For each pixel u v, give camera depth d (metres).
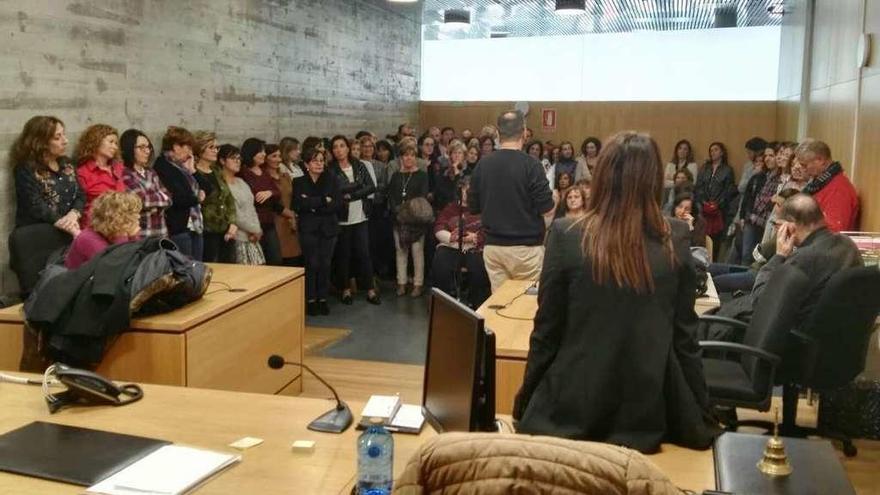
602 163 1.96
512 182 4.34
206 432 2.16
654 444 1.96
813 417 4.12
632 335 1.93
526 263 4.42
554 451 1.25
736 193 9.36
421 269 7.35
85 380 2.33
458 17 10.30
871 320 3.33
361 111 9.44
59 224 4.10
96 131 4.45
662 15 10.07
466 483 1.26
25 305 3.21
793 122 8.84
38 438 2.08
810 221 3.73
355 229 7.03
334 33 8.54
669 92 11.12
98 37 4.88
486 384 1.76
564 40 11.44
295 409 2.35
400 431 2.16
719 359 3.54
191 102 5.93
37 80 4.39
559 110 11.27
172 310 3.34
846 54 5.84
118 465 1.91
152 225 4.78
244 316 3.71
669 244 1.94
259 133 7.00
